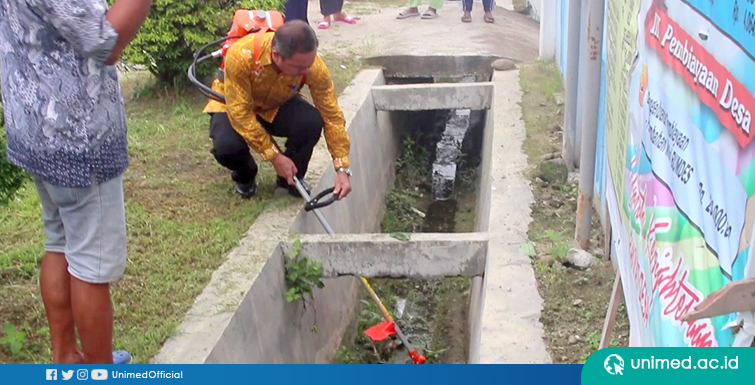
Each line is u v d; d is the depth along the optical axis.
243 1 6.78
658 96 2.49
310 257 4.53
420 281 6.50
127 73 8.34
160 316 3.69
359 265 4.53
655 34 2.57
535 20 11.25
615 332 3.53
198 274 4.07
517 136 6.24
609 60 3.63
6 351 3.36
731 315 1.81
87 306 2.71
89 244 2.65
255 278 4.05
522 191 5.16
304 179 5.36
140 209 4.81
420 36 9.73
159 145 6.03
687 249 2.11
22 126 2.48
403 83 9.04
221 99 4.57
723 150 1.88
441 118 9.57
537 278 4.02
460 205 8.16
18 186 3.34
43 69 2.41
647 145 2.61
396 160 8.73
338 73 8.14
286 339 4.40
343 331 5.56
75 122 2.46
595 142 4.08
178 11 6.61
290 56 4.12
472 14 11.07
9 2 2.39
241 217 4.77
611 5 3.61
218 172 5.51
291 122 4.69
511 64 8.42
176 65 6.94
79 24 2.29
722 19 1.91
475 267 4.50
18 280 3.97
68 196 2.57
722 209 1.87
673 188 2.28
